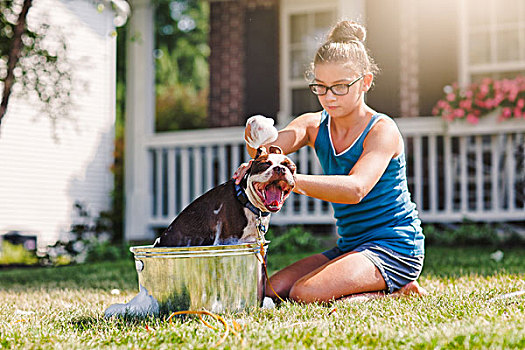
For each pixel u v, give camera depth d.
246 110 10.49
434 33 9.23
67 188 11.50
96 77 11.93
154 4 8.57
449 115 7.27
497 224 7.57
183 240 2.48
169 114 17.52
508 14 9.02
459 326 1.98
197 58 22.12
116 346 1.96
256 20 10.49
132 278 4.80
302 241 7.14
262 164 2.32
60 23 11.15
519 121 7.10
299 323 2.13
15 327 2.34
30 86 8.22
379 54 9.38
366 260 2.78
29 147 10.97
